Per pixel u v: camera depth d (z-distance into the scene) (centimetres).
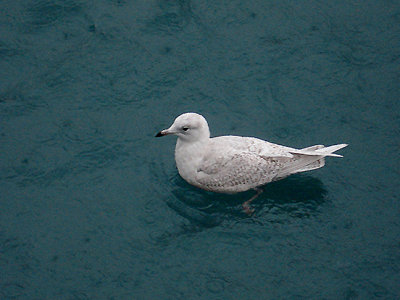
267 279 1271
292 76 1691
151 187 1452
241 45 1758
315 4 1841
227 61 1722
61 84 1650
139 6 1836
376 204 1416
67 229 1356
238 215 1401
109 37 1761
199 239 1346
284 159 1409
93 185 1448
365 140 1548
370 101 1630
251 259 1309
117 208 1405
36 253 1305
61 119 1575
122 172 1478
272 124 1589
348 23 1811
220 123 1590
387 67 1703
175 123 1374
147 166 1494
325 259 1309
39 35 1755
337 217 1395
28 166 1470
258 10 1838
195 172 1409
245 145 1404
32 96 1617
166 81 1675
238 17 1823
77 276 1266
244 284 1261
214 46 1755
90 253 1311
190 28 1792
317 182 1473
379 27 1797
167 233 1358
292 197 1441
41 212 1387
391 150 1524
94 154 1508
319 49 1748
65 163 1484
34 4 1822
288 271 1286
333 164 1505
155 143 1543
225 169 1386
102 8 1828
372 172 1482
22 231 1345
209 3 1841
